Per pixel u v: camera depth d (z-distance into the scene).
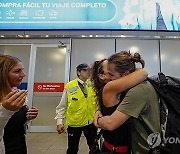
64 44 5.36
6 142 1.40
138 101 1.04
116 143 1.12
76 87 2.72
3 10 5.38
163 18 5.15
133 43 5.26
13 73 1.25
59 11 5.28
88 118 2.69
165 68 5.16
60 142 4.17
